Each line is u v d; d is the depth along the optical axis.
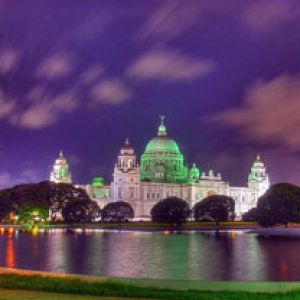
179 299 63.91
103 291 66.75
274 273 111.81
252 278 104.38
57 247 165.88
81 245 174.62
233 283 77.12
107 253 147.00
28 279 74.81
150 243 184.62
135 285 73.62
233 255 146.75
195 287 75.06
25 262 126.44
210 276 106.81
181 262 128.38
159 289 69.75
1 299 61.88
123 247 166.50
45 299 62.06
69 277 78.06
